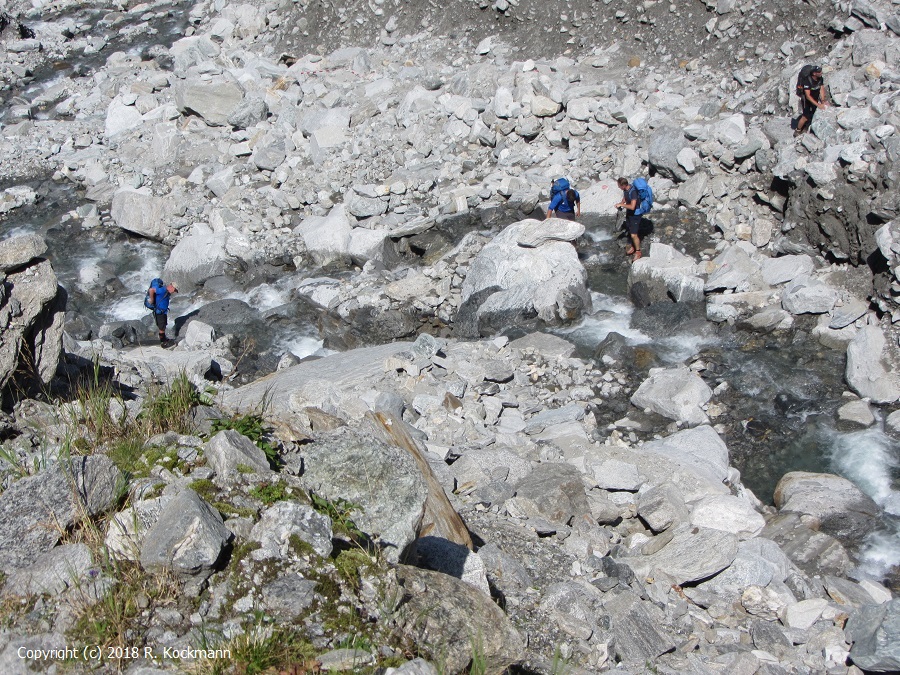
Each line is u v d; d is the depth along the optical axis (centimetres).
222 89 2053
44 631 455
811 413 1170
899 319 1246
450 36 2253
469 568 607
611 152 1731
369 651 444
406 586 501
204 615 463
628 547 892
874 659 699
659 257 1457
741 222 1530
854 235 1343
